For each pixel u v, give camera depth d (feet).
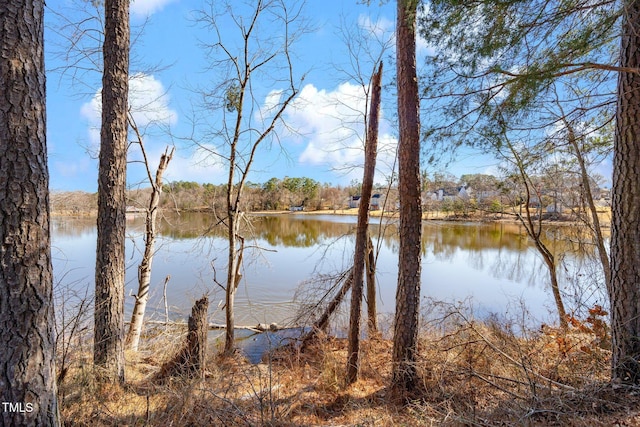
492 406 10.77
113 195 13.04
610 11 10.37
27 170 6.77
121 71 13.30
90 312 13.58
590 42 10.35
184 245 36.40
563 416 9.06
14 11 6.63
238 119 19.26
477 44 11.40
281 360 18.39
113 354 12.58
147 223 21.35
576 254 25.84
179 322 22.39
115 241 13.03
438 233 69.67
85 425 9.46
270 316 27.17
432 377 12.99
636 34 9.87
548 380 10.55
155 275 36.09
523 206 28.89
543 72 10.48
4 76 6.49
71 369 11.80
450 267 44.78
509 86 11.87
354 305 15.02
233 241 19.80
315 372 16.14
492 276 39.65
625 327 10.76
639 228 10.62
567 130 15.56
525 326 19.17
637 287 10.64
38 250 6.95
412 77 13.25
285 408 11.90
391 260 46.14
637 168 10.62
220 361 17.70
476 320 18.74
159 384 12.95
